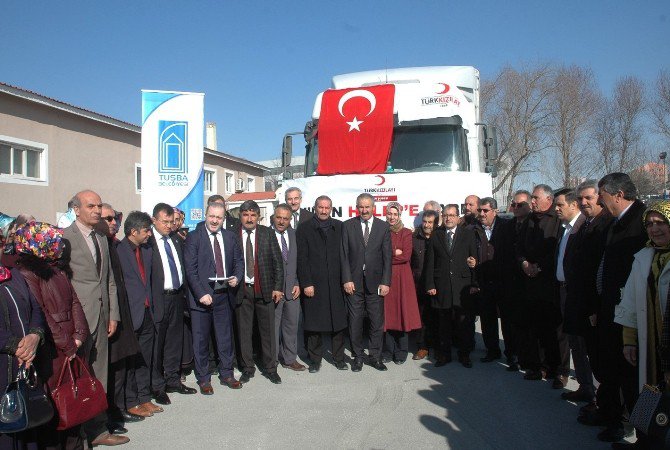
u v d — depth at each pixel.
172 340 6.10
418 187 8.45
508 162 33.62
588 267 4.94
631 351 4.07
